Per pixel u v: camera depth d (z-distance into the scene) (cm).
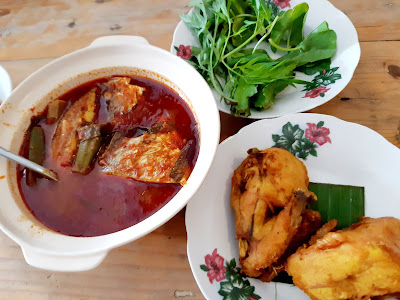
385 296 23
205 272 25
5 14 41
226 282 25
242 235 26
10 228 23
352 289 23
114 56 29
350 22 36
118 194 26
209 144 24
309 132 31
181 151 27
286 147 31
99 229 25
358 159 30
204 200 28
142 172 26
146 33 39
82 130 28
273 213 27
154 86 29
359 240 23
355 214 28
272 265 25
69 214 25
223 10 36
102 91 30
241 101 32
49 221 25
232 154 30
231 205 28
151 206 25
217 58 36
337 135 31
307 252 24
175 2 41
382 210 28
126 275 27
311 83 34
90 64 29
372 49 36
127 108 29
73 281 27
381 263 22
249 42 40
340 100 34
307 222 27
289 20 37
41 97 28
